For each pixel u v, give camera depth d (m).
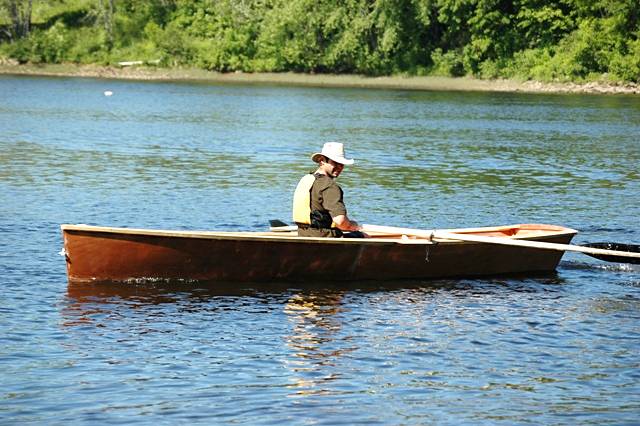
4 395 24.62
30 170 67.00
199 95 165.00
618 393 25.53
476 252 38.09
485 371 27.06
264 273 36.19
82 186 60.09
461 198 58.06
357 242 36.19
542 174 69.88
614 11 184.25
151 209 52.34
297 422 23.22
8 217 48.75
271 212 52.28
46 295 33.88
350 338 29.94
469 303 34.44
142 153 79.38
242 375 26.44
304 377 26.34
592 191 61.97
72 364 27.05
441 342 29.66
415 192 60.19
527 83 190.75
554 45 195.38
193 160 75.38
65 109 128.12
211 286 35.59
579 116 127.31
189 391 25.14
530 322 32.09
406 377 26.48
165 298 33.91
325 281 36.75
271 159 77.44
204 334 30.06
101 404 24.19
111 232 34.16
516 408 24.39
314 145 88.88
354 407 24.25
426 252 37.31
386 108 139.62
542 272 39.62
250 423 23.14
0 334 29.47
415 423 23.33
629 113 133.38
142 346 28.77
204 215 50.94
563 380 26.44
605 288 37.16
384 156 80.06
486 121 118.00
